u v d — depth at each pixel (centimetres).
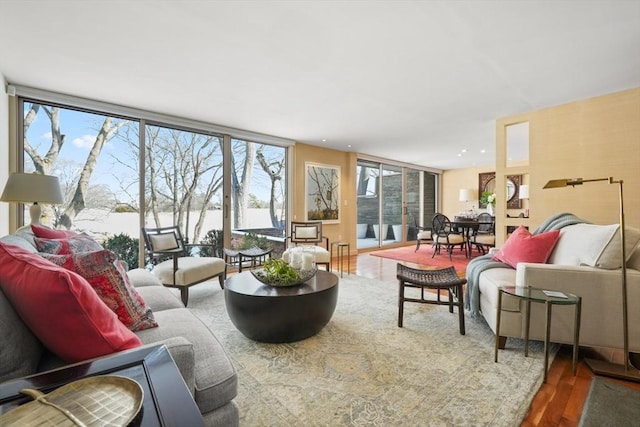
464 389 167
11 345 85
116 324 97
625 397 159
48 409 57
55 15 193
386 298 335
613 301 190
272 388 168
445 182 936
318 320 226
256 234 517
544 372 176
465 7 190
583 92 325
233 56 248
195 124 425
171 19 199
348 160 661
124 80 292
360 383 172
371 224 725
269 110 383
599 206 337
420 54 246
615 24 207
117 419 55
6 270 94
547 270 199
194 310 296
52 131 333
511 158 707
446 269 285
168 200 417
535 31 215
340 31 214
